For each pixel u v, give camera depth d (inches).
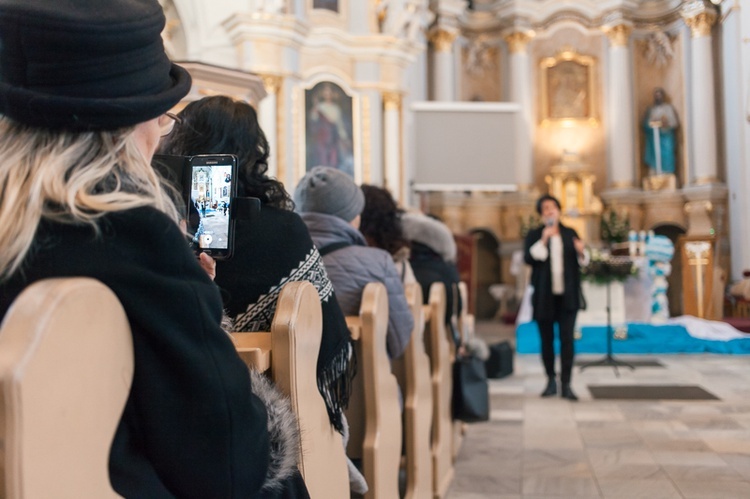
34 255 39.0
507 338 418.9
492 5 580.7
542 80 574.9
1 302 38.9
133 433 40.2
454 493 141.4
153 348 39.3
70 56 39.7
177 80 46.0
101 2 40.8
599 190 563.2
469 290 375.9
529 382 258.5
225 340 42.3
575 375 264.8
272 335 59.7
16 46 39.7
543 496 136.6
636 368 269.3
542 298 225.9
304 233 75.5
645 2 538.0
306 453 62.2
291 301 60.9
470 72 582.9
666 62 520.4
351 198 107.3
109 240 39.3
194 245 62.6
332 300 73.6
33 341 31.9
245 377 42.7
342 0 377.7
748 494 131.8
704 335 290.7
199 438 40.2
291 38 339.6
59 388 33.2
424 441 128.2
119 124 41.6
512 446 174.2
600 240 528.7
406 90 390.6
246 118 79.1
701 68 364.5
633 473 147.3
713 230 328.8
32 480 31.6
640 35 537.3
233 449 41.6
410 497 120.3
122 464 39.0
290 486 53.4
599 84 565.9
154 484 39.9
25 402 31.1
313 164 359.6
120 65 41.2
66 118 40.1
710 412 194.9
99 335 35.8
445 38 542.0
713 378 239.3
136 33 41.5
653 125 514.6
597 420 194.9
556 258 224.8
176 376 39.5
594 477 146.2
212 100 79.6
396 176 385.4
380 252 104.3
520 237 546.0
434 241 167.8
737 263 311.4
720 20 340.2
